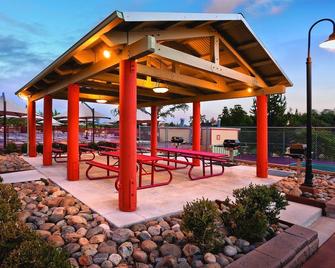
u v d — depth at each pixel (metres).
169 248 2.40
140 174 4.84
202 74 6.48
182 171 6.95
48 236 2.62
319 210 3.85
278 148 10.44
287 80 5.80
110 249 2.39
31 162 8.09
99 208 3.58
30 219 3.06
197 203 2.67
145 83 5.95
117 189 4.58
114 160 8.99
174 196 4.29
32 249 1.58
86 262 2.18
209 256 2.28
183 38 3.94
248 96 6.43
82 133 22.83
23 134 20.80
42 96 7.70
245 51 5.23
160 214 3.36
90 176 5.88
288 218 3.49
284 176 6.46
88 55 4.08
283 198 3.17
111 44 3.17
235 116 25.00
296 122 20.36
